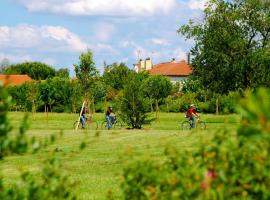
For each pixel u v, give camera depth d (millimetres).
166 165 6621
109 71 92500
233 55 57688
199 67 59875
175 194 5922
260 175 5562
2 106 6062
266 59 55438
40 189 6438
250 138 4605
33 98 80062
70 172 20328
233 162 5746
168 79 103625
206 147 6391
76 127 50781
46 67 172625
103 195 15500
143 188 6641
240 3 58562
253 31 58125
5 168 20656
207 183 5645
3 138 6051
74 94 89125
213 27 58938
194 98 94500
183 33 59969
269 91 4359
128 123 50719
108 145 30750
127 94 50531
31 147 6141
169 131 43062
